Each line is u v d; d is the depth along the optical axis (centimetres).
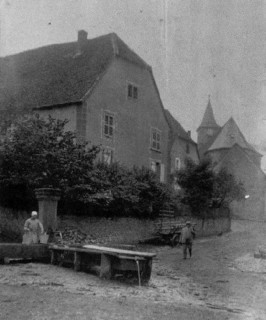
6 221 1644
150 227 2277
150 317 710
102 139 2633
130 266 1087
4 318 665
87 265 1205
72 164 1706
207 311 772
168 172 3206
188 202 2452
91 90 2548
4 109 2411
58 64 2920
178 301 866
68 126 2520
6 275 1060
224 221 2202
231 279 1165
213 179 2323
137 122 2928
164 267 1415
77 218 1853
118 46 2844
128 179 2152
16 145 1678
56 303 779
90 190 1828
